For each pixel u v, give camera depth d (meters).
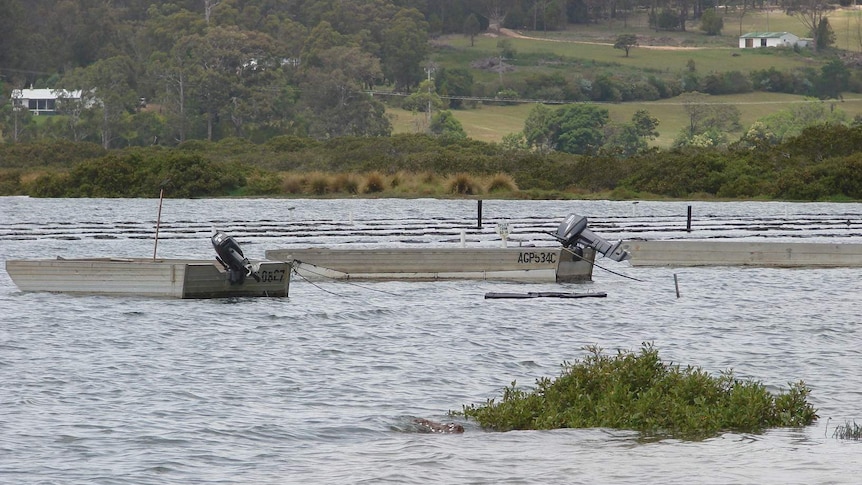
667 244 82.81
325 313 57.84
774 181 173.88
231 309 58.88
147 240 104.06
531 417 33.91
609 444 31.22
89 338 49.59
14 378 40.56
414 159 191.62
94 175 179.88
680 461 29.34
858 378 41.19
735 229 115.06
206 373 41.88
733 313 59.16
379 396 37.91
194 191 175.25
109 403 36.72
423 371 42.38
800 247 82.50
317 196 171.75
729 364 44.12
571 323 55.25
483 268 74.06
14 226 118.06
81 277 64.12
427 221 124.25
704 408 33.53
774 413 33.97
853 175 167.38
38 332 51.06
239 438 32.28
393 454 30.36
